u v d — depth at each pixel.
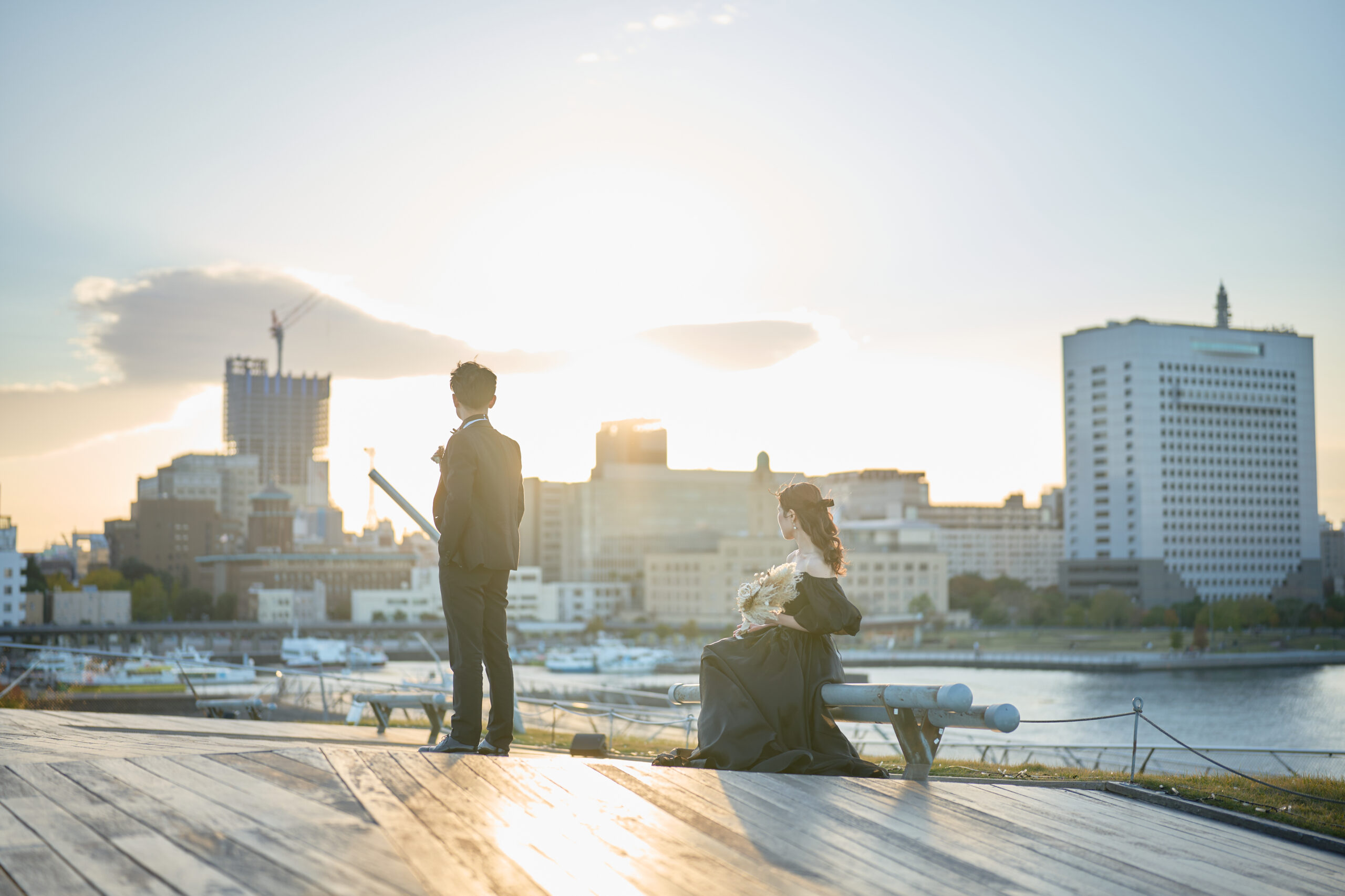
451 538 6.82
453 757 5.66
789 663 6.40
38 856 3.73
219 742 7.46
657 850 4.22
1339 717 82.06
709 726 6.37
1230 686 117.38
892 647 178.12
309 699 27.14
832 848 4.42
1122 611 191.25
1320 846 5.88
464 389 7.09
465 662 6.88
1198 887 4.38
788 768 6.00
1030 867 4.39
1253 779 8.74
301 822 4.25
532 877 3.78
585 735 12.02
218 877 3.55
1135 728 8.45
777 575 6.48
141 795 4.62
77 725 9.27
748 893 3.77
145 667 94.31
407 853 3.94
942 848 4.56
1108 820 5.57
